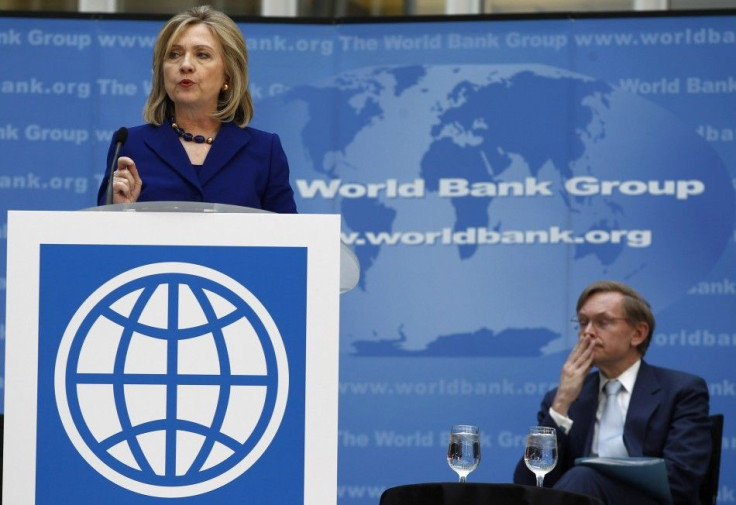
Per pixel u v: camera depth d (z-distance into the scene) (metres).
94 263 5.98
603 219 17.25
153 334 5.97
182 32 8.24
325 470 5.93
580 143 17.34
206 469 5.93
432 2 18.56
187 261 5.99
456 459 9.62
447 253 17.39
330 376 5.97
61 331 5.96
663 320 17.05
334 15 18.64
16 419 5.91
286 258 6.00
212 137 8.34
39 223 5.99
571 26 17.42
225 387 5.95
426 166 17.50
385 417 17.28
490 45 17.53
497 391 17.23
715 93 17.20
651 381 13.73
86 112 17.59
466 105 17.52
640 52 17.33
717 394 16.91
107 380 5.95
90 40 17.66
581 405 13.76
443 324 17.36
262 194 8.33
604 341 13.63
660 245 17.14
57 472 5.91
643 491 11.85
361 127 17.61
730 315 16.98
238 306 5.97
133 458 5.93
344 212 17.56
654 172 17.22
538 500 8.13
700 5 18.45
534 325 17.25
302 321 5.98
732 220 17.06
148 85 17.67
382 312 17.39
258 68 17.70
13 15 17.56
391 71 17.64
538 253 17.30
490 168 17.42
